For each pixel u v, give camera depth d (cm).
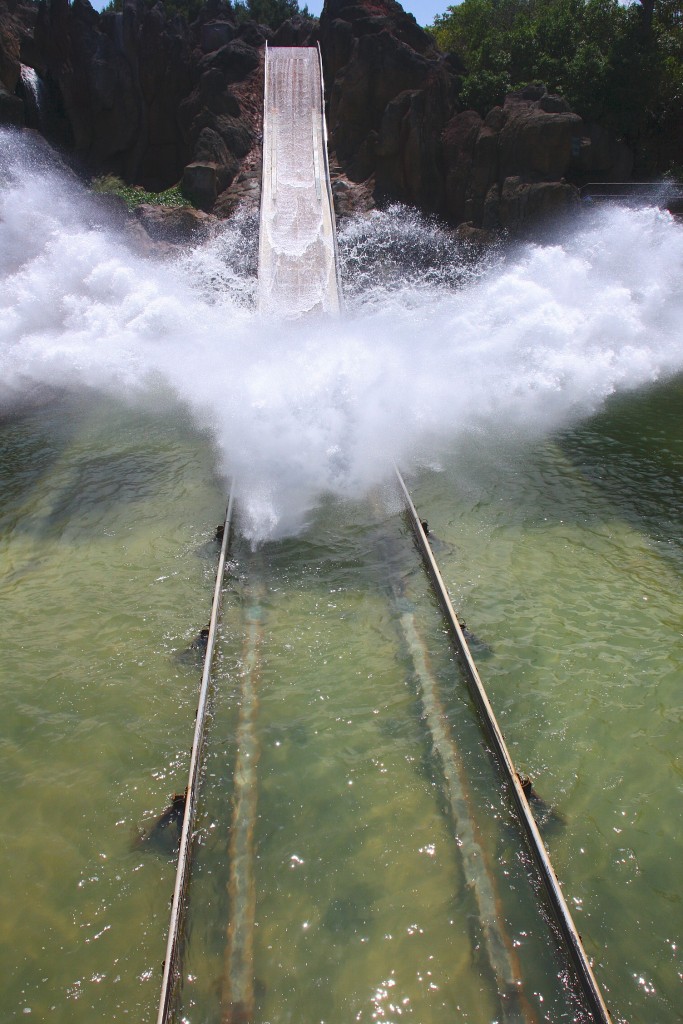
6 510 949
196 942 405
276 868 447
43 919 424
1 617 711
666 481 992
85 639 671
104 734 559
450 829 469
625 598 718
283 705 579
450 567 772
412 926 411
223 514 905
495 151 2219
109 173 2550
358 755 529
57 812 494
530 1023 362
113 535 867
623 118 2464
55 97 2558
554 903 410
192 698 592
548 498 943
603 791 499
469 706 572
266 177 2230
